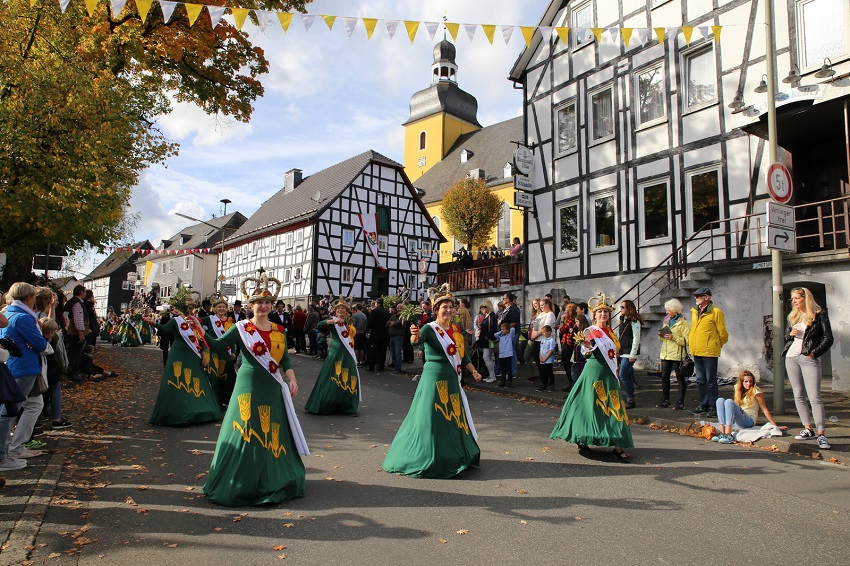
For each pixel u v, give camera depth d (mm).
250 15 9805
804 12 13422
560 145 19438
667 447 7629
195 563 3939
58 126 11789
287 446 5367
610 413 6809
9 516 4648
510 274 21766
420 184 50906
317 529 4543
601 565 3982
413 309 15641
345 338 9820
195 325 5344
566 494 5516
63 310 12164
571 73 19016
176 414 8297
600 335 6988
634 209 16875
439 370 6277
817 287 12500
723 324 9375
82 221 12477
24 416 6098
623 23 17469
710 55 15344
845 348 11031
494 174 42625
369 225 35688
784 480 6082
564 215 19141
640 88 17062
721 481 6016
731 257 14469
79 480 5672
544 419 9414
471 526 4656
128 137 14102
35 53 11961
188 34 14812
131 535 4391
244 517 4777
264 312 5398
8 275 16781
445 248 44250
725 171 14758
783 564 4035
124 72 15047
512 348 12555
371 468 6359
